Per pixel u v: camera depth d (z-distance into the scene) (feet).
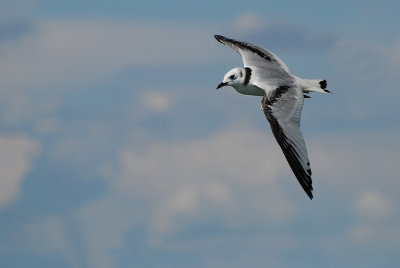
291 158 68.95
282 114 70.69
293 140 69.72
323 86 73.82
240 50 79.30
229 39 80.53
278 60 78.18
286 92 72.23
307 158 69.00
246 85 76.13
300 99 71.51
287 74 75.46
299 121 70.59
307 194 67.87
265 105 71.46
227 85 76.48
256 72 75.87
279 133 69.92
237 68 76.64
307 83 73.92
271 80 74.43
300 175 68.64
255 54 78.54
